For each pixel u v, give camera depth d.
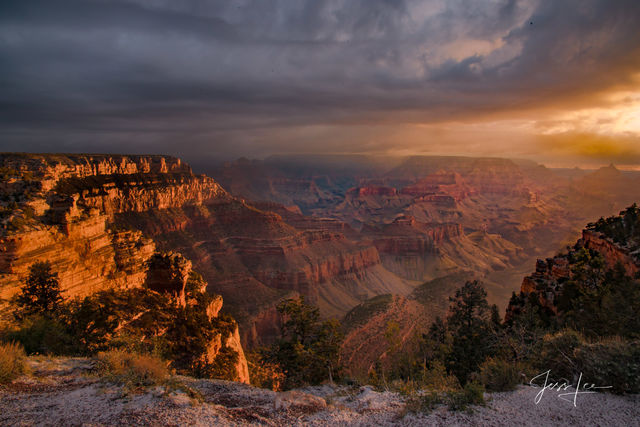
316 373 21.64
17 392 9.05
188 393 9.51
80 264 37.53
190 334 36.12
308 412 9.02
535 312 36.91
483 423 8.20
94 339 22.59
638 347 11.07
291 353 22.66
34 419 7.71
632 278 34.47
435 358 28.23
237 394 9.99
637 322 21.25
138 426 7.54
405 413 8.82
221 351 40.59
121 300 33.91
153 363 10.56
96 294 34.28
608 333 21.75
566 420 8.38
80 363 11.52
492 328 31.23
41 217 38.16
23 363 10.53
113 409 8.29
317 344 22.14
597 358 10.75
